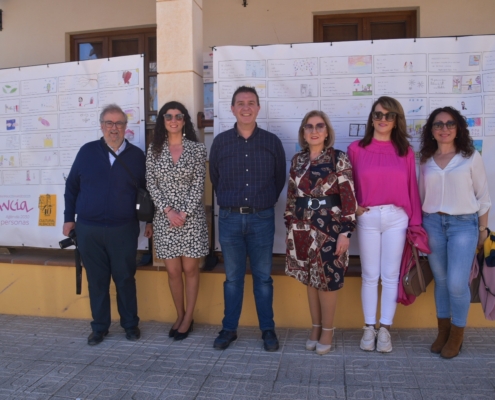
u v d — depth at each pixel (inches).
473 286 129.9
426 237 125.2
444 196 122.3
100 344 140.6
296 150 149.3
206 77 209.6
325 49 146.3
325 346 129.3
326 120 124.0
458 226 121.3
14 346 140.4
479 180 121.6
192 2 147.9
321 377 116.6
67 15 234.8
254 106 128.0
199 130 153.6
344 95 146.3
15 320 163.2
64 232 143.3
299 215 124.4
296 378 116.4
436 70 142.6
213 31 217.9
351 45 145.1
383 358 126.3
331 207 122.3
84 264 139.8
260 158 129.3
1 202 169.5
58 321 161.8
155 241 137.2
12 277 168.2
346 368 121.0
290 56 147.8
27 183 167.2
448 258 122.7
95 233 135.9
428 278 133.1
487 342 134.1
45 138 164.9
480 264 126.8
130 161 139.1
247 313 152.5
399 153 125.3
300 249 124.6
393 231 126.3
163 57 150.0
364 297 131.3
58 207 165.0
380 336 129.4
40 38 237.8
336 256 121.5
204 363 126.1
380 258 129.2
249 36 215.5
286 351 132.3
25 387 115.4
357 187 128.0
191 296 142.2
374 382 113.3
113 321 159.5
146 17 226.7
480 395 106.2
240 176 129.3
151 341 141.6
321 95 147.3
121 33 234.7
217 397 108.7
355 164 128.6
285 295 149.9
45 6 236.2
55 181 164.9
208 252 141.5
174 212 131.8
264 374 119.0
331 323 128.8
